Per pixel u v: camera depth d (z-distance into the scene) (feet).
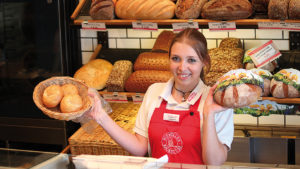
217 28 7.96
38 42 9.13
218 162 5.35
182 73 5.56
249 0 8.47
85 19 8.91
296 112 8.47
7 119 9.64
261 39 9.28
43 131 9.49
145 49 9.79
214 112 5.23
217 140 5.30
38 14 8.97
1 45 9.30
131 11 8.37
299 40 8.95
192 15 8.06
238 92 5.01
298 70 8.23
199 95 5.87
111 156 4.66
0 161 4.57
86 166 4.47
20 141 9.71
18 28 9.13
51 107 5.42
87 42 10.25
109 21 8.57
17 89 9.43
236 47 8.80
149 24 8.38
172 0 8.66
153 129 5.94
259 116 8.94
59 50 9.05
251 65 8.22
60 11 8.91
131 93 8.55
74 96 5.40
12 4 9.05
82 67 9.34
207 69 6.12
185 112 5.85
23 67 9.27
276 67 8.55
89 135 8.07
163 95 6.02
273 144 8.23
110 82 8.61
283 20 7.57
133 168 4.31
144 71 8.54
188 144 5.72
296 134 8.42
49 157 4.62
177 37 5.61
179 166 4.29
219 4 7.82
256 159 8.39
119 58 9.80
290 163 8.26
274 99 7.84
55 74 9.20
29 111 9.47
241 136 8.30
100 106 5.79
